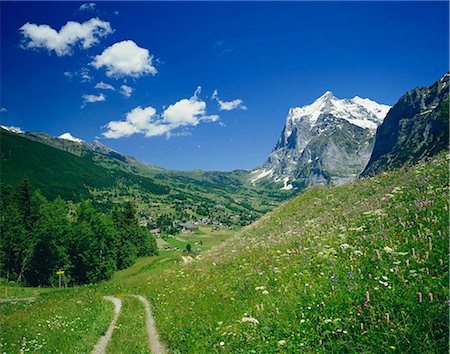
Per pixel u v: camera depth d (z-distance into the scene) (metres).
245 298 13.43
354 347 7.07
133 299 26.92
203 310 15.00
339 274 10.09
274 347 8.51
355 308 8.02
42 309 27.06
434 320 6.76
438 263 8.23
